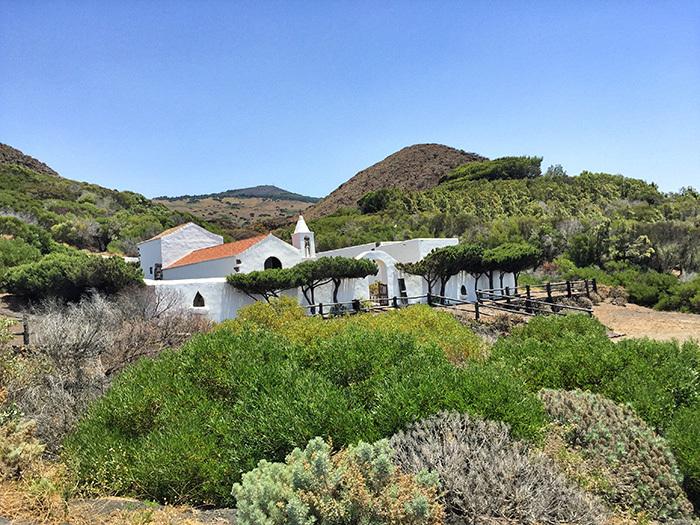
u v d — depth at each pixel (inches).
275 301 681.6
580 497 195.2
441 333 519.8
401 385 238.8
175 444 226.4
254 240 1111.6
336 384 281.1
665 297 1159.6
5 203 1966.0
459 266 1189.7
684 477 250.7
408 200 2822.3
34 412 323.3
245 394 259.1
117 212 2434.8
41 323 546.3
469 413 218.4
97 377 391.2
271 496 146.8
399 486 155.6
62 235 1822.1
